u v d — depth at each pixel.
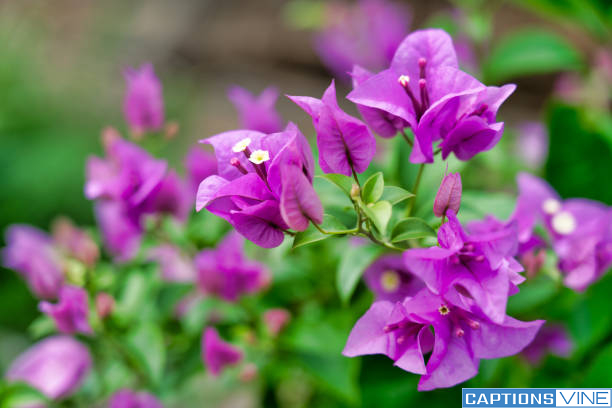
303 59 1.21
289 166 0.32
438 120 0.34
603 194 0.47
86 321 0.42
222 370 0.43
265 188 0.34
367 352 0.33
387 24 0.53
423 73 0.35
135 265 0.45
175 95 1.16
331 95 0.34
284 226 0.34
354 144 0.34
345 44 0.59
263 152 0.34
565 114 0.46
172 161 0.99
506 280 0.33
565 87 0.64
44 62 1.21
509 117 1.02
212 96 1.22
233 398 0.62
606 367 0.41
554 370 0.43
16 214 0.96
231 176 0.35
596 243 0.38
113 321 0.43
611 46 0.58
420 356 0.33
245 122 0.43
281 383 0.52
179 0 1.43
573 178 0.47
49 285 0.44
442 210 0.34
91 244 0.44
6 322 0.88
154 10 1.42
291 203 0.32
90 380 0.47
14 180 0.98
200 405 0.60
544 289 0.40
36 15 1.29
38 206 0.97
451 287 0.33
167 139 0.45
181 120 1.10
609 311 0.43
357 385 0.42
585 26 0.57
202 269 0.43
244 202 0.34
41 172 0.98
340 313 0.46
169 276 0.47
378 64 0.57
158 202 0.44
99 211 0.47
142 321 0.44
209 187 0.34
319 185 0.38
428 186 0.39
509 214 0.39
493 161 0.48
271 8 1.32
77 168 1.00
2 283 0.91
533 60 0.53
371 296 0.45
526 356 0.43
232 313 0.45
